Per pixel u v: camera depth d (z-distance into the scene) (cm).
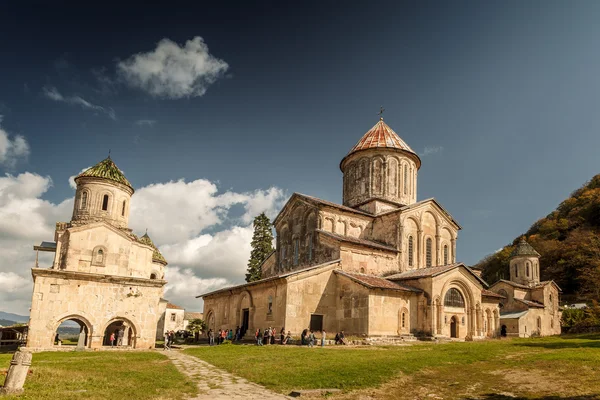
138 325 3192
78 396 1205
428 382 1533
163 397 1275
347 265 3694
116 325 4119
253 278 5812
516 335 5175
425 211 4331
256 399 1277
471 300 3694
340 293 3494
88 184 3856
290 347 2788
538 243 8975
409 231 4184
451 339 3419
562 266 7950
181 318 7244
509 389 1402
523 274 6200
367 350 2483
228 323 4184
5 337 4431
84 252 3312
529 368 1741
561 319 6056
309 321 3356
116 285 3178
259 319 3619
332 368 1741
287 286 3306
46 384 1357
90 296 3081
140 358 2336
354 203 4628
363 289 3288
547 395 1297
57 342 3722
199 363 2119
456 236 4562
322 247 3888
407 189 4612
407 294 3453
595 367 1664
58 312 2966
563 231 9181
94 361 2119
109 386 1393
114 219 3866
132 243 3556
